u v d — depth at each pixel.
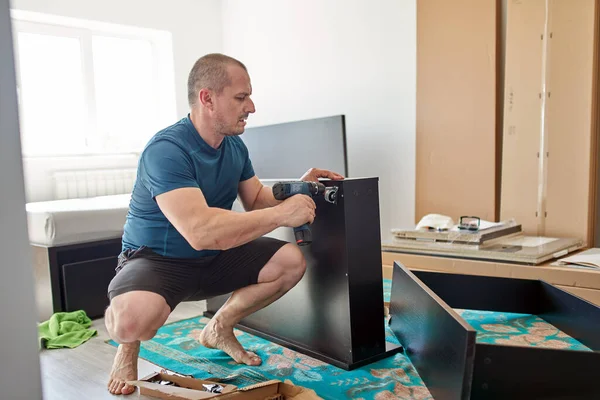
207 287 1.82
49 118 4.24
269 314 2.12
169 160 1.59
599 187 2.83
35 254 2.64
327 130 3.61
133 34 4.67
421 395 1.54
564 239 2.78
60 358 2.04
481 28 3.12
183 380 1.62
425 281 2.15
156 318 1.58
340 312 1.79
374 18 3.76
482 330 2.05
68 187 4.04
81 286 2.60
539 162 2.94
